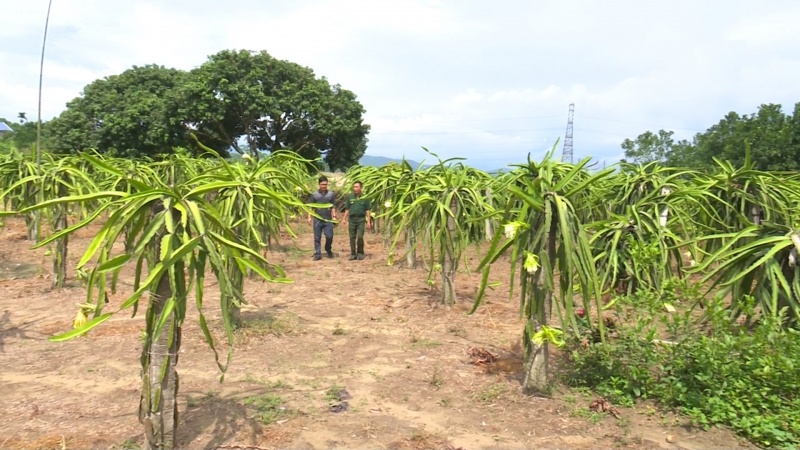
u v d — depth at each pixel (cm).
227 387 354
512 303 594
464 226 567
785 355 307
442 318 529
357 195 900
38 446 274
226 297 242
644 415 318
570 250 307
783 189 571
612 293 426
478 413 322
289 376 377
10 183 755
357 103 2364
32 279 691
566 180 317
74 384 358
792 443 277
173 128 2142
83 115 2292
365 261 889
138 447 273
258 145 2358
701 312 526
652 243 409
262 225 624
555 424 308
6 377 369
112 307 554
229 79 2136
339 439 288
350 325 503
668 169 614
